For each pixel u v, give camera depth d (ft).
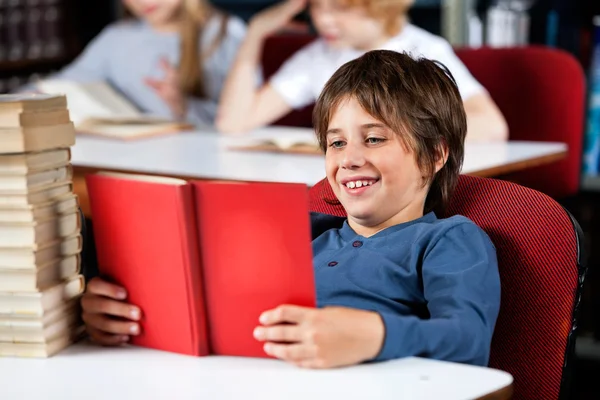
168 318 4.85
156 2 17.15
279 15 15.43
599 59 13.62
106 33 17.60
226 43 16.92
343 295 5.62
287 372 4.51
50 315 4.88
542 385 5.62
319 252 6.11
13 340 4.89
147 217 4.75
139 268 4.87
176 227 4.66
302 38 14.89
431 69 5.90
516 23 14.44
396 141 5.64
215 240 4.65
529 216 5.79
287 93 14.83
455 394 4.19
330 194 6.70
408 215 5.86
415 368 4.52
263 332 4.59
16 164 4.67
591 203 13.99
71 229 5.07
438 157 5.85
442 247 5.45
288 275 4.57
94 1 19.26
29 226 4.74
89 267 10.78
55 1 18.48
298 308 4.55
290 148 10.73
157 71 17.35
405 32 14.17
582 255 5.64
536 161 10.16
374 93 5.61
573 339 5.62
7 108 4.60
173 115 17.35
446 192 6.07
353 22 14.38
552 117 12.66
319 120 5.91
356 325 4.53
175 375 4.55
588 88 12.98
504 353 5.72
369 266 5.67
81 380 4.52
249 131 13.17
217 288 4.71
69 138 4.97
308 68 14.79
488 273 5.26
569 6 13.83
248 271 4.63
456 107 5.94
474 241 5.44
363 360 4.57
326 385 4.33
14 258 4.79
